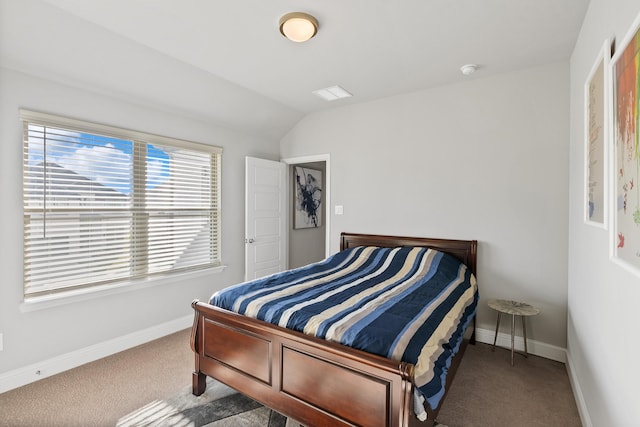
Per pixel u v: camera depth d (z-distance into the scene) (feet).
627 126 3.61
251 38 7.52
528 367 8.30
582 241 6.63
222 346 6.41
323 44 7.80
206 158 11.58
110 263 8.91
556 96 8.78
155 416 6.18
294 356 5.34
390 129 11.59
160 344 9.57
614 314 4.37
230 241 12.46
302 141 13.89
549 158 8.89
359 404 4.61
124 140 9.19
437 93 10.64
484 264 9.89
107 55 7.80
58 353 7.91
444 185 10.55
